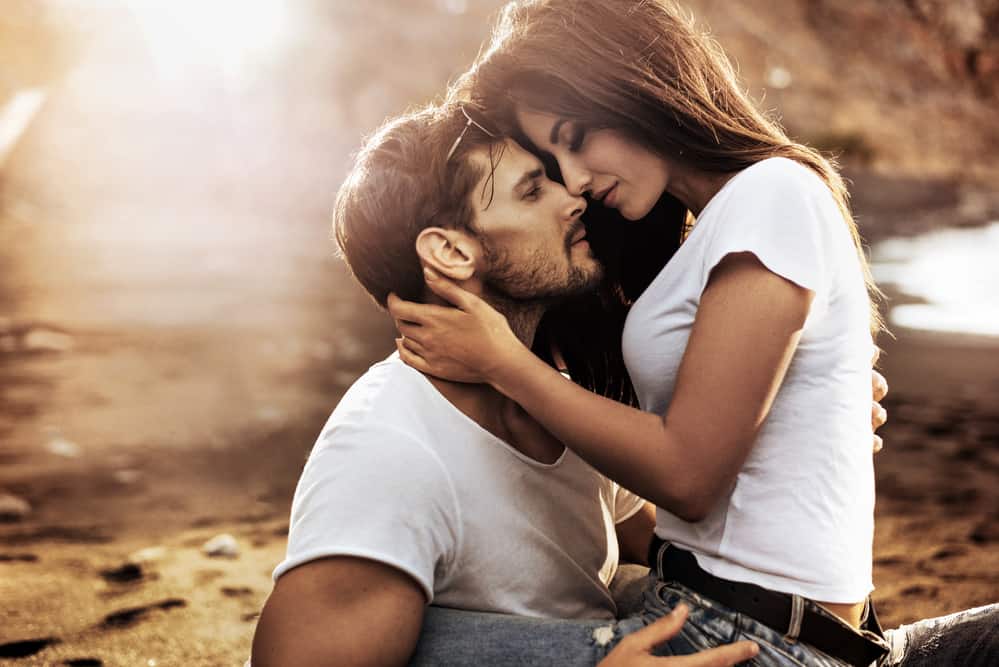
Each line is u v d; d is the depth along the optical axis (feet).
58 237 41.24
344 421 5.50
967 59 86.53
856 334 5.45
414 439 5.39
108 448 14.57
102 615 8.79
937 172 70.54
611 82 5.65
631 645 5.09
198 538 10.89
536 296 5.88
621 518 6.91
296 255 38.93
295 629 5.08
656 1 5.82
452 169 5.68
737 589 5.40
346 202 5.91
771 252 5.17
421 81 62.64
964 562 10.42
